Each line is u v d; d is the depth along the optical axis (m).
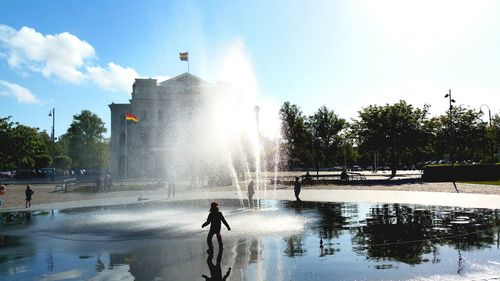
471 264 10.30
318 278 9.32
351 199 28.06
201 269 10.31
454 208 21.73
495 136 65.88
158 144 83.88
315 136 70.88
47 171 87.38
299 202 27.02
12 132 58.34
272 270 10.07
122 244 13.90
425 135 56.66
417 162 93.69
